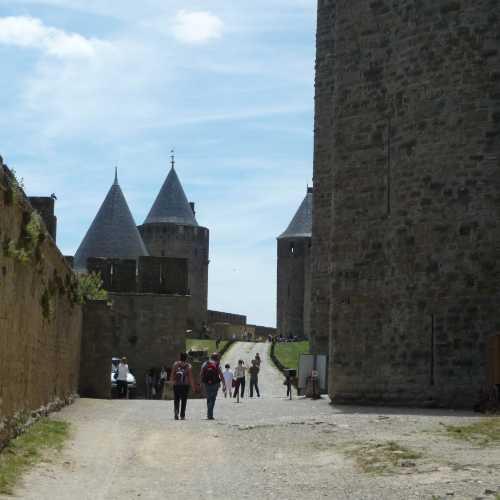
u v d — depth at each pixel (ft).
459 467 42.14
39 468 44.52
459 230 80.18
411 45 84.48
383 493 37.68
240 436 59.82
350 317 89.10
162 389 148.05
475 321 78.79
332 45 120.88
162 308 167.53
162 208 395.96
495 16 79.51
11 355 51.47
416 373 82.17
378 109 87.97
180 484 41.86
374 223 87.56
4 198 45.93
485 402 73.15
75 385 105.09
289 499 37.55
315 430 59.62
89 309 118.62
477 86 79.92
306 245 394.32
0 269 46.09
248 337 353.51
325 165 119.96
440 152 81.61
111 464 47.91
